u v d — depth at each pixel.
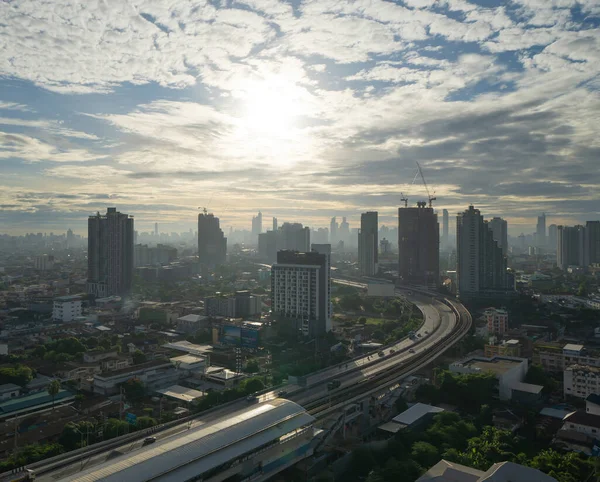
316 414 173.00
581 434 173.38
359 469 155.50
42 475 127.88
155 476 113.12
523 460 149.50
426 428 185.62
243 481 131.38
